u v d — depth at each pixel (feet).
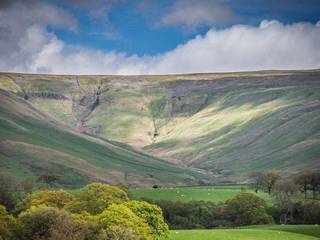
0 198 565.94
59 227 307.78
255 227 553.23
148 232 346.33
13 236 306.96
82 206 420.77
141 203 390.01
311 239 429.38
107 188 447.01
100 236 307.99
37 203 444.55
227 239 406.21
